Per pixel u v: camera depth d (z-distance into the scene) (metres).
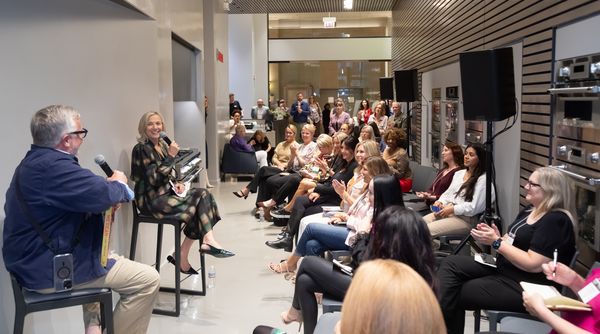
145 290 2.86
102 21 3.61
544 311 2.08
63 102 3.13
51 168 2.46
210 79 9.84
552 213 2.85
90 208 2.50
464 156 4.93
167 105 5.30
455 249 4.39
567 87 3.64
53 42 3.03
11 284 2.68
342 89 16.72
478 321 3.31
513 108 4.22
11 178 2.70
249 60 15.58
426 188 5.73
